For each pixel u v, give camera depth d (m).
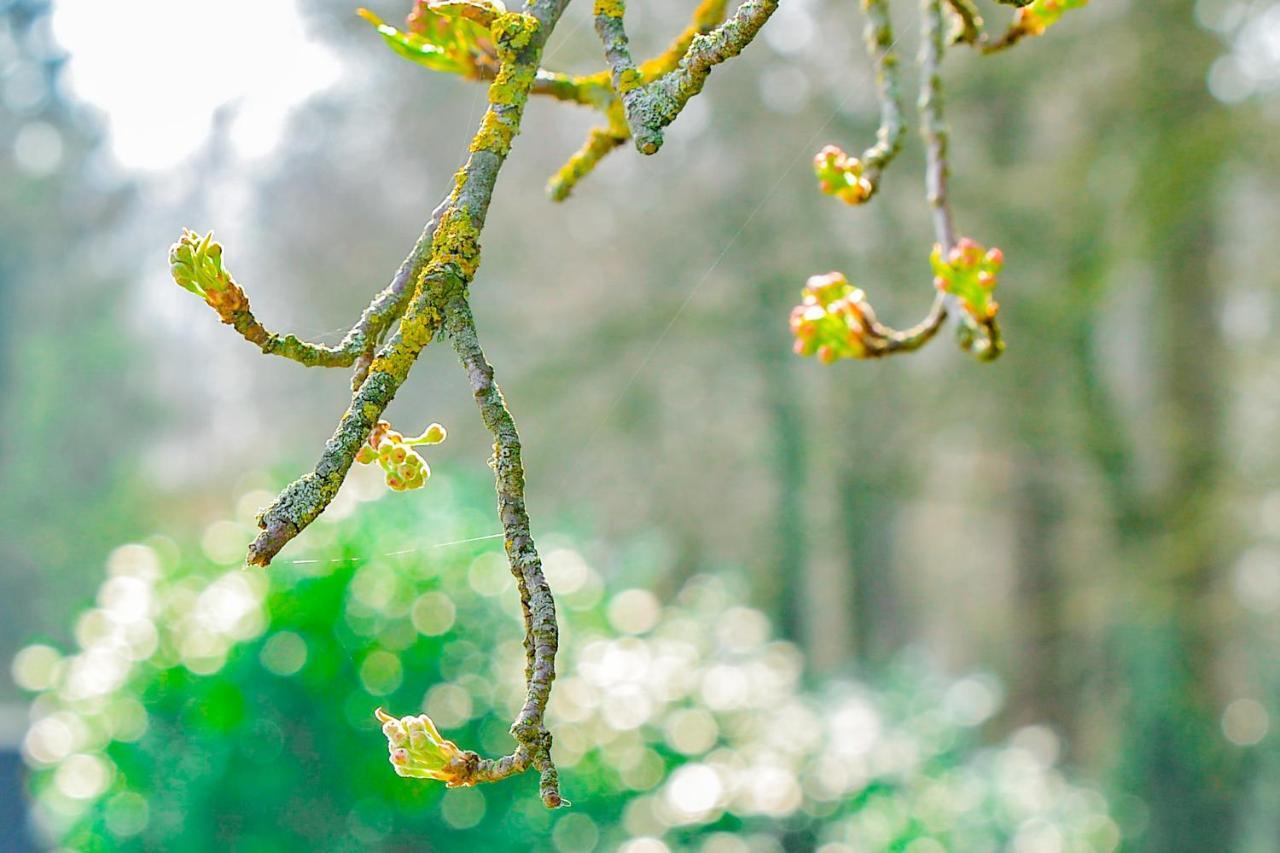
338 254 14.73
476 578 5.69
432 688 5.41
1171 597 11.20
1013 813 8.17
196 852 5.18
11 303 28.48
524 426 13.67
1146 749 11.57
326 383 16.00
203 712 5.23
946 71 11.66
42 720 5.41
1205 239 11.65
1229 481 11.16
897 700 8.71
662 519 14.77
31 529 25.86
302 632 5.30
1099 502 12.63
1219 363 11.69
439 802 5.39
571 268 14.13
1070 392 11.90
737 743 6.66
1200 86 10.88
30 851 6.33
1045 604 13.73
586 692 6.06
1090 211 11.19
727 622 7.73
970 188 11.62
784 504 14.07
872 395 13.12
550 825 5.68
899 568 18.97
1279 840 11.38
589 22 10.03
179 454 25.91
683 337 13.32
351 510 5.74
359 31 12.91
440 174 14.09
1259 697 12.26
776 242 12.95
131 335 27.44
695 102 13.14
